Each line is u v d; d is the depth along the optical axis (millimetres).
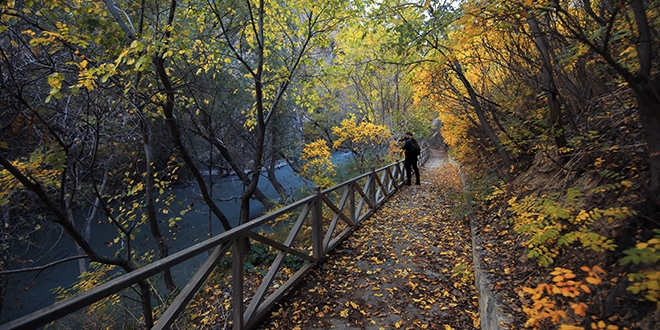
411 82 5723
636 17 1670
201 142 11070
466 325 2656
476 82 6164
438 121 20922
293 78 6625
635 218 1946
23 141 3750
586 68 3486
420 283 3426
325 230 5781
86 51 4039
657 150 1769
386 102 15836
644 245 1227
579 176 3104
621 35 2156
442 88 5828
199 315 3201
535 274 2578
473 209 5180
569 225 2502
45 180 4184
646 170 2270
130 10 4758
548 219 2619
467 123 7355
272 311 2939
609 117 3070
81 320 4324
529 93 4449
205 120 7426
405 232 5223
